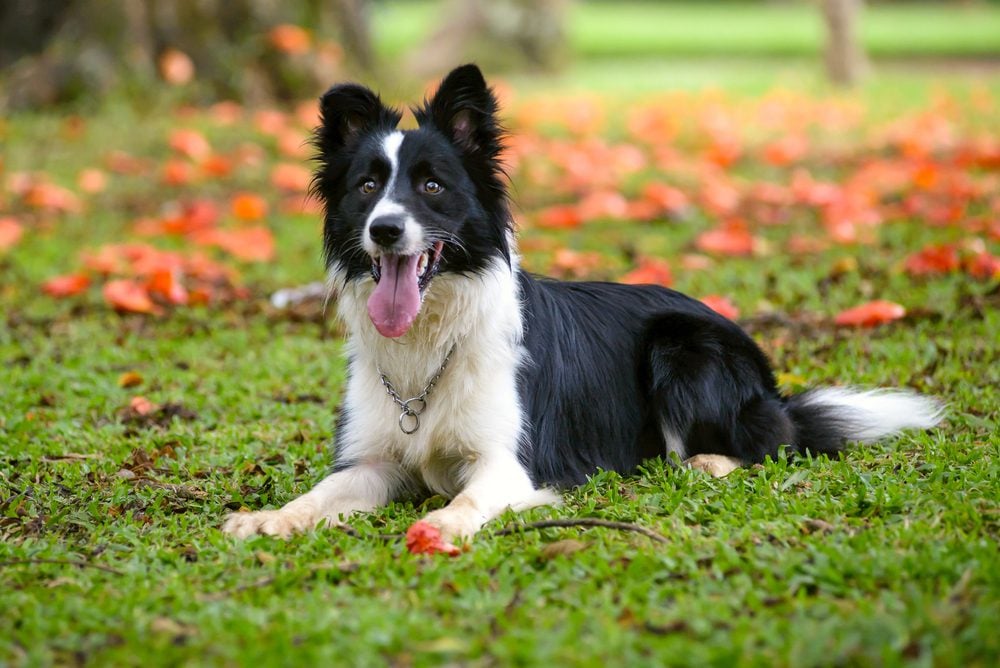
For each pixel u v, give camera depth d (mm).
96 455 7406
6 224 12516
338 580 5297
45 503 6473
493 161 6688
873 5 60062
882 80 27859
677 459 6855
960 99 22719
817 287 10664
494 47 35031
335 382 8867
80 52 19484
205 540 5863
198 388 8867
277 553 5660
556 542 5512
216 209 14578
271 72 20328
